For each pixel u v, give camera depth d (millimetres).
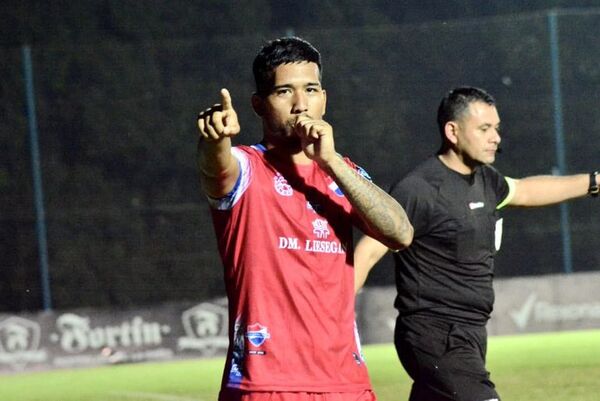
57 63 51781
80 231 50625
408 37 51344
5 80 51531
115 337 46469
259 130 52500
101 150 51438
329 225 12672
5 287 50000
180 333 46750
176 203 51188
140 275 50656
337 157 12039
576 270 50000
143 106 52031
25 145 51062
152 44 52375
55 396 36812
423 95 51250
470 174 19406
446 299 18750
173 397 34469
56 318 46312
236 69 52750
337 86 51281
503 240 50156
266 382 12273
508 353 40500
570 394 30547
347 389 12547
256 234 12414
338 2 66625
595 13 51156
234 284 12500
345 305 12742
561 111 50969
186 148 51812
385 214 12203
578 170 50906
